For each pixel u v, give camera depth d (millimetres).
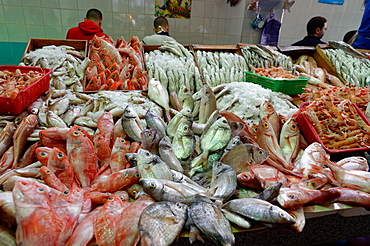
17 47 5039
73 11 5027
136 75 2645
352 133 1890
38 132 1641
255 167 1515
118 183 1371
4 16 4738
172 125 1808
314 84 3064
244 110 2285
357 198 1361
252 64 3396
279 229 1289
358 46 4074
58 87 2438
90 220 1120
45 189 1100
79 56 3121
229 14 5652
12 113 1707
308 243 1422
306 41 3979
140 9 5305
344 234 1478
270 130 1744
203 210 1153
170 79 2752
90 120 1878
